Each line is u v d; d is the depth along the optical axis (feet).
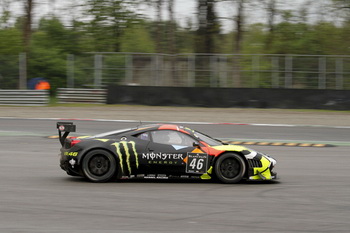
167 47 138.10
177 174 34.63
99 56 113.91
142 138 34.83
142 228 23.57
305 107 100.89
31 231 22.68
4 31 133.28
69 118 83.61
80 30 140.87
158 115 88.53
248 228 24.00
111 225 23.97
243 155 35.17
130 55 113.50
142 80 113.19
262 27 143.23
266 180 37.96
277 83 110.93
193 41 140.05
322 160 49.32
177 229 23.53
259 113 93.71
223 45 139.64
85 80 114.21
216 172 34.88
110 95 105.91
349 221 25.79
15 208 27.02
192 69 112.37
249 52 142.51
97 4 139.33
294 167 44.91
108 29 140.67
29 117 84.12
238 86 111.86
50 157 47.93
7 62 111.65
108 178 34.22
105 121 80.43
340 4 135.33
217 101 102.42
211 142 36.01
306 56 110.42
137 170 34.35
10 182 34.91
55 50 129.49
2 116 84.79
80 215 25.77
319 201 30.73
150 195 30.89
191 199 30.09
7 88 111.14
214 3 136.26
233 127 76.23
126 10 139.64
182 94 103.19
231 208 28.09
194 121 82.64
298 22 139.54
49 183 34.47
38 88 118.73
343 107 100.12
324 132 73.05
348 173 42.29
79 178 36.60
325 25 139.03
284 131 72.95
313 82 109.91
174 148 34.65
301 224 24.95
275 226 24.47
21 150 52.08
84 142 34.37
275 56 111.14
